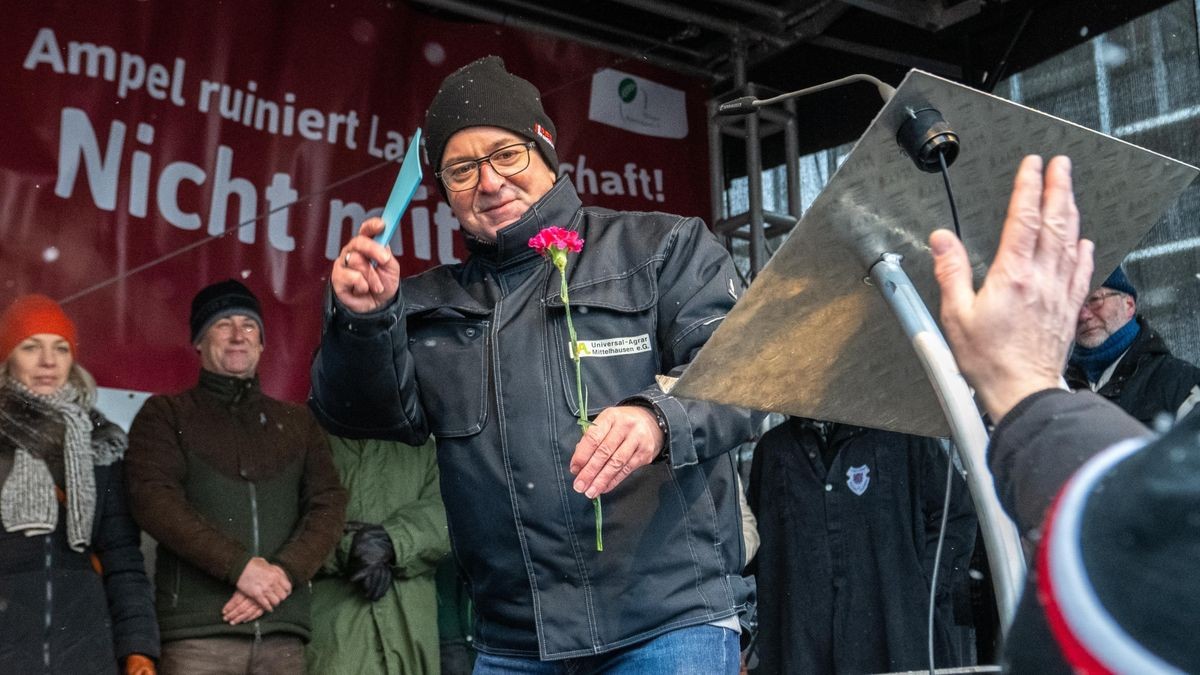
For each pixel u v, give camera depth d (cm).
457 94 234
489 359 222
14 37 479
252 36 530
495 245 230
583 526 212
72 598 360
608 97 611
